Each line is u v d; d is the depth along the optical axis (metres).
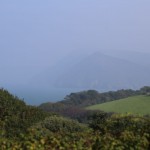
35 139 11.05
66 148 10.95
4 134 12.04
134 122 12.19
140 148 11.31
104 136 11.51
